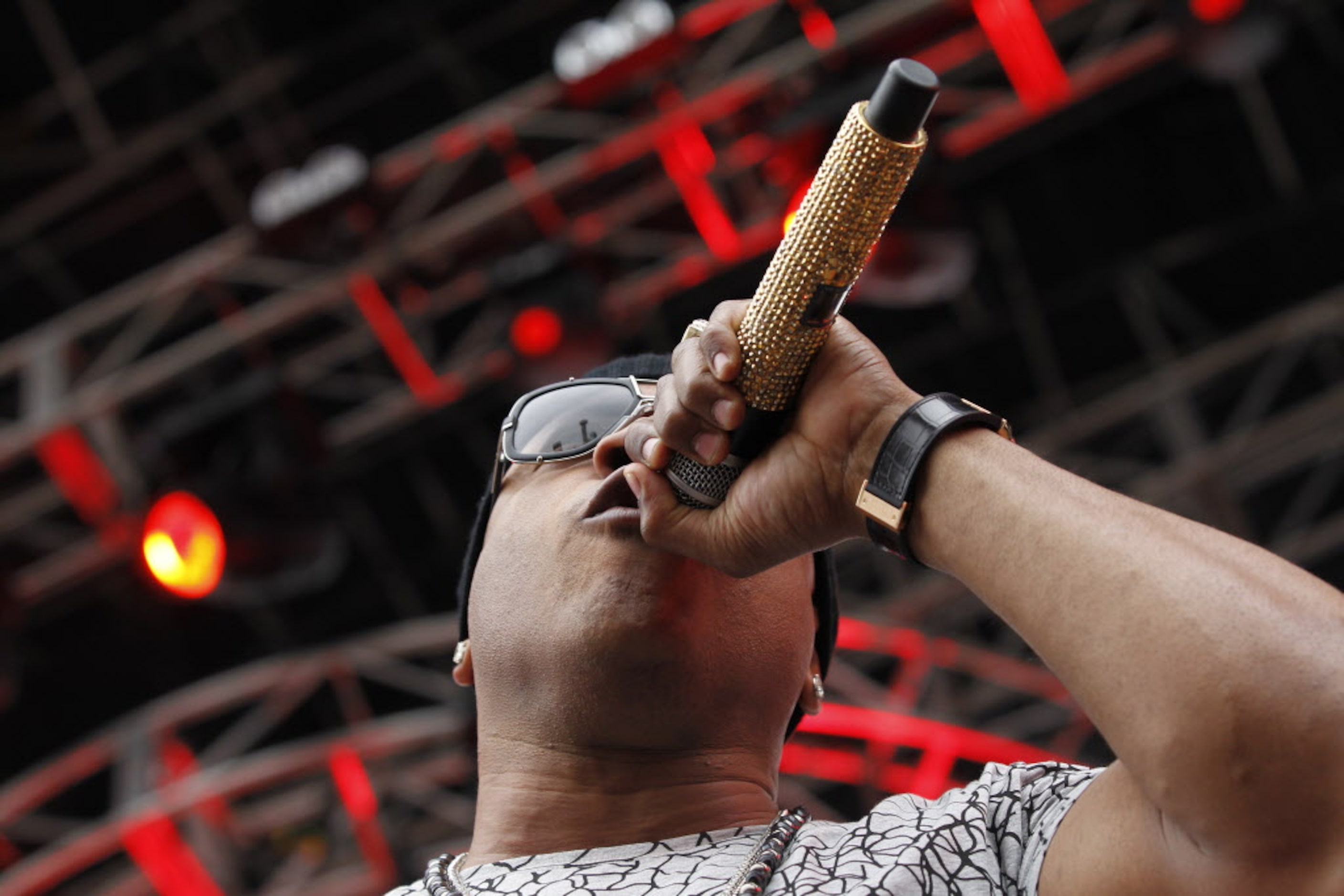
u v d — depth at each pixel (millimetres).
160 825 6742
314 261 6625
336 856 7461
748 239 6477
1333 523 8297
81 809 9414
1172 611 967
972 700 7863
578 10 8336
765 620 1359
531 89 6445
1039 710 7863
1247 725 926
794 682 1404
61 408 6441
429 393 6988
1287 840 923
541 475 1442
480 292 6691
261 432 6289
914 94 967
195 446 6285
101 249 8445
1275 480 8766
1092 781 1174
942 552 1077
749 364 1096
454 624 7367
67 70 8055
